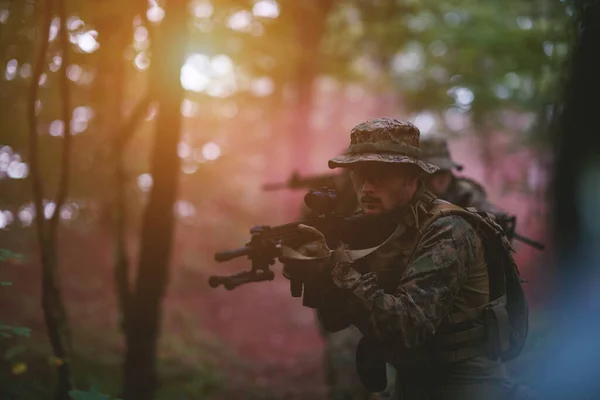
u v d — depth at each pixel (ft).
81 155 18.61
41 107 15.96
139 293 11.74
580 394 8.34
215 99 29.09
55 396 9.80
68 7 11.67
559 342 8.50
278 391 18.28
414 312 6.33
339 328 6.73
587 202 8.25
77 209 21.47
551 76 17.01
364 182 7.11
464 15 28.73
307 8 26.61
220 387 18.17
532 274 21.68
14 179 16.83
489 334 7.06
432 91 31.91
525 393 7.24
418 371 7.27
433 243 6.70
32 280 20.90
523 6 23.63
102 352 18.29
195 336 22.71
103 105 16.48
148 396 11.76
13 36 11.60
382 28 33.58
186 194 31.71
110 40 13.00
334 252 6.59
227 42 21.50
